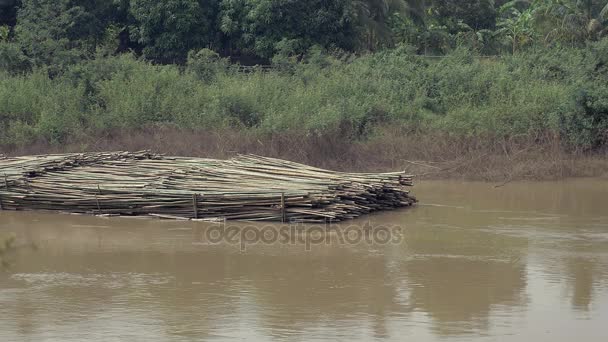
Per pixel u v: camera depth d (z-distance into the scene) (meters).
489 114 50.00
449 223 33.78
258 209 33.88
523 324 21.41
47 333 20.75
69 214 36.25
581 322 21.58
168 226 33.47
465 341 20.19
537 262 27.45
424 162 47.00
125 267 27.09
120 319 21.78
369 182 35.47
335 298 23.59
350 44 75.56
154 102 53.84
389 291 24.25
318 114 50.12
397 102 53.94
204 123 51.75
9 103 53.72
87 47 69.00
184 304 23.05
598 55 55.12
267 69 66.81
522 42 83.25
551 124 48.62
